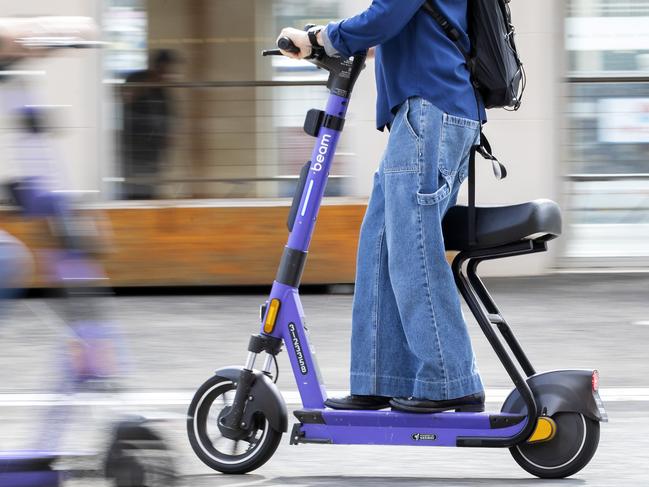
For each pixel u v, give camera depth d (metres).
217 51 11.06
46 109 3.94
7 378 6.98
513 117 11.30
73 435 4.67
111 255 10.38
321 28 4.83
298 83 11.08
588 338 8.39
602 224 11.79
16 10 10.69
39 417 5.94
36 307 8.84
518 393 4.85
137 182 11.02
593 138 11.70
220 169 11.10
